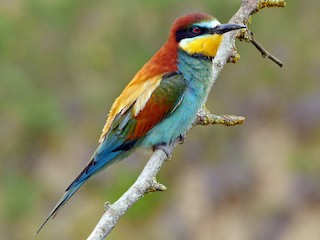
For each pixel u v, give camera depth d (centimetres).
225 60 834
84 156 1786
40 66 1842
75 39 1830
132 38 1767
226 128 1692
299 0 1731
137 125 842
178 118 840
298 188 1566
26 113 1794
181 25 838
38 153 1822
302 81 1709
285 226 1535
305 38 1723
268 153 1647
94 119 1817
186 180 1655
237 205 1598
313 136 1648
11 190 1744
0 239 1681
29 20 1823
